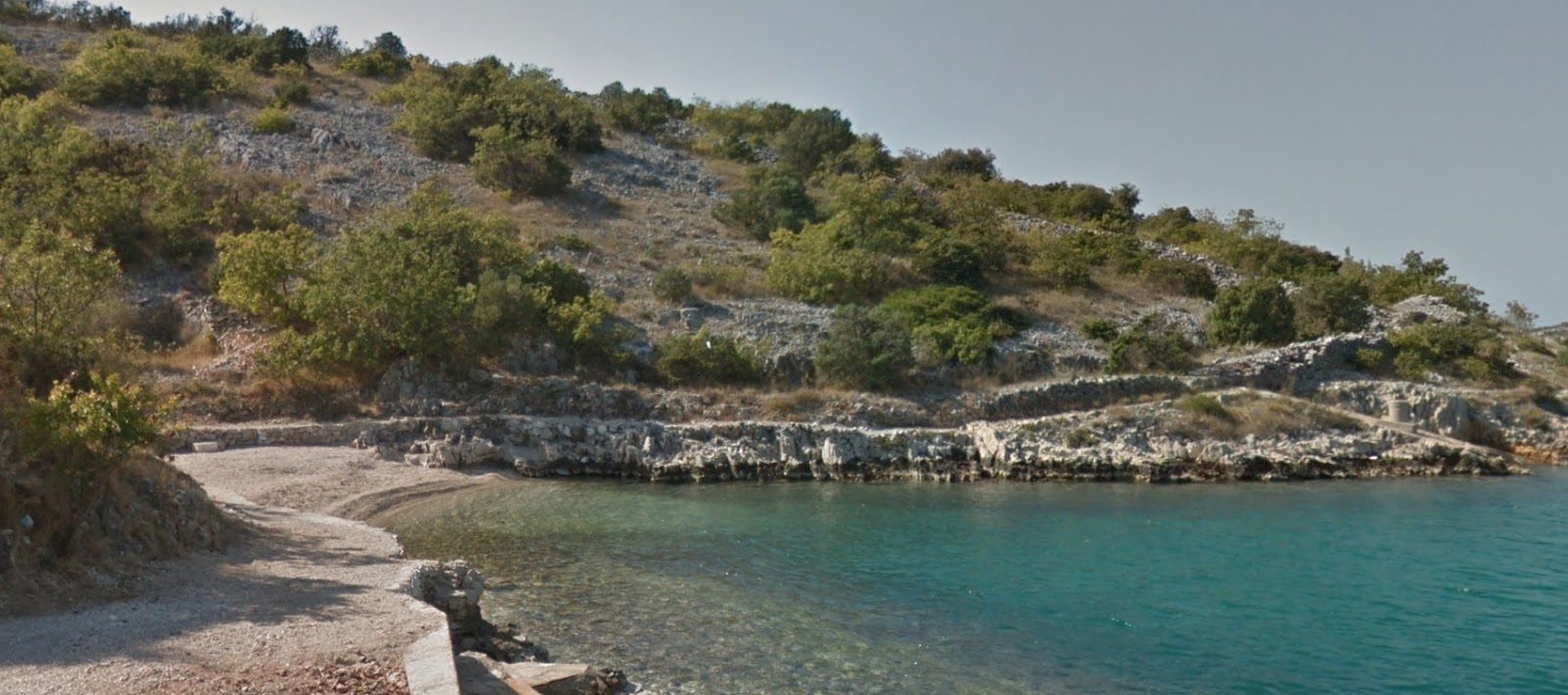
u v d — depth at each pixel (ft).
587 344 130.21
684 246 173.99
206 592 46.68
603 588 65.57
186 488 59.98
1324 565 76.69
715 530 85.56
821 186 221.05
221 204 140.36
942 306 155.53
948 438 121.90
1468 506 102.37
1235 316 163.43
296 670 35.65
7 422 47.65
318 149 179.32
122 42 201.16
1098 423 126.21
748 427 119.03
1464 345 165.89
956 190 225.35
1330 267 227.61
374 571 52.75
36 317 67.21
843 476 115.75
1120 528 89.45
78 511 48.57
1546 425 144.97
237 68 207.82
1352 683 52.49
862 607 63.67
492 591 63.82
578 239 163.53
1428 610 65.36
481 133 187.52
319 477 94.32
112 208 129.29
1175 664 54.85
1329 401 142.72
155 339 120.78
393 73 236.02
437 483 100.68
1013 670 53.01
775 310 151.74
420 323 117.80
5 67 177.37
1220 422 128.26
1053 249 193.47
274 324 123.03
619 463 113.09
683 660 52.31
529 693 40.68
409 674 35.12
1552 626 61.98
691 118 279.49
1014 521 92.02
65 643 37.96
